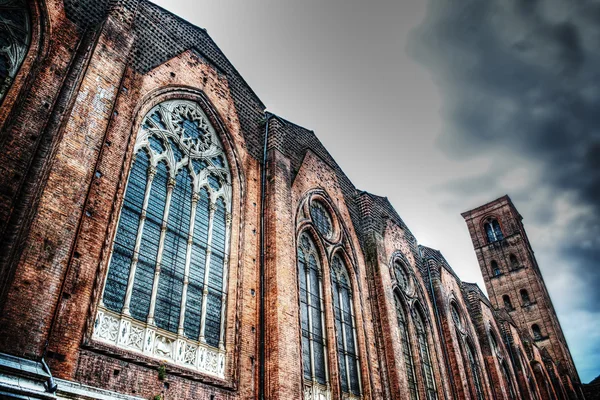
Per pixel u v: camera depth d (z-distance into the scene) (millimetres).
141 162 15844
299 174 24094
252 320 17125
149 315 13727
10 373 9242
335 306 22953
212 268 16812
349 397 20562
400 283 30141
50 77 14125
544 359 67375
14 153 12328
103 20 15945
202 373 14320
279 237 19359
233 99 21562
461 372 30438
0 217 11445
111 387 11531
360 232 27969
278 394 15617
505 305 83000
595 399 79938
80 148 12828
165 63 18234
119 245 13734
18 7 14445
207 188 18250
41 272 10758
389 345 23844
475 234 91938
